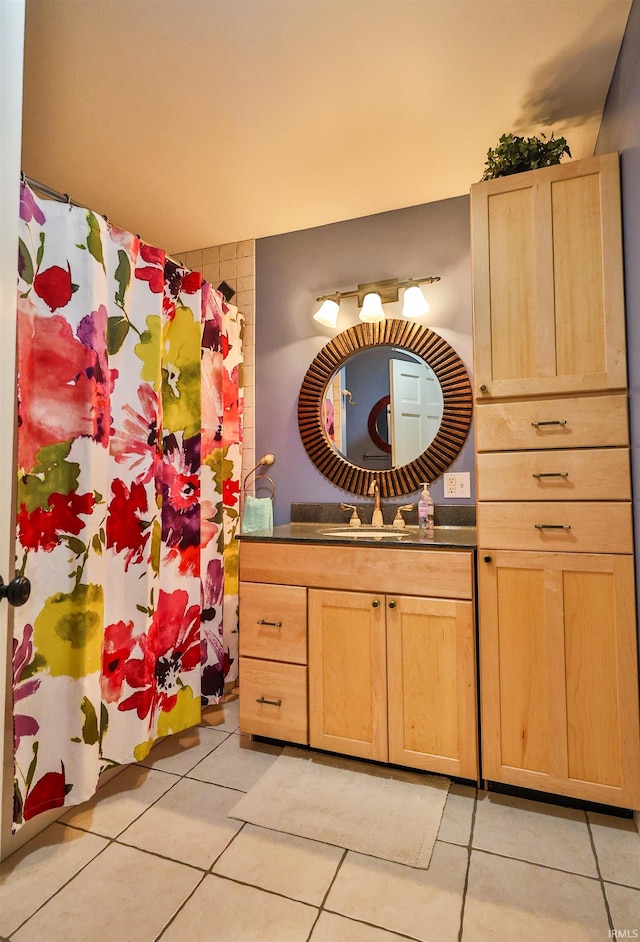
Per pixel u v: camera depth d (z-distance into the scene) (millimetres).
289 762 1812
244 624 1922
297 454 2537
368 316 2287
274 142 1889
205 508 2234
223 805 1559
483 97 1684
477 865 1308
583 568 1501
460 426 2215
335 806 1550
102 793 1627
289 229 2549
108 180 2119
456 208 2271
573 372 1540
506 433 1601
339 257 2477
